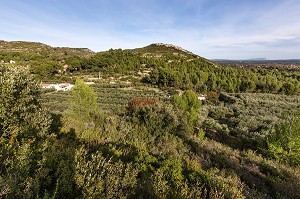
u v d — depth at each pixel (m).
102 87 54.50
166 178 4.53
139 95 43.88
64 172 3.35
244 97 35.19
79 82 11.77
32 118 5.30
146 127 9.96
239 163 7.70
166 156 6.27
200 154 7.96
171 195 3.64
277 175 6.97
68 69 77.88
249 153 9.41
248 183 5.91
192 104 20.33
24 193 2.68
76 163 3.67
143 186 3.71
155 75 58.28
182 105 19.55
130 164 4.37
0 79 4.78
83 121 10.00
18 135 4.78
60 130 7.15
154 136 9.34
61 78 64.88
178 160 6.04
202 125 15.82
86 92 11.59
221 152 8.68
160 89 55.06
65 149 4.38
